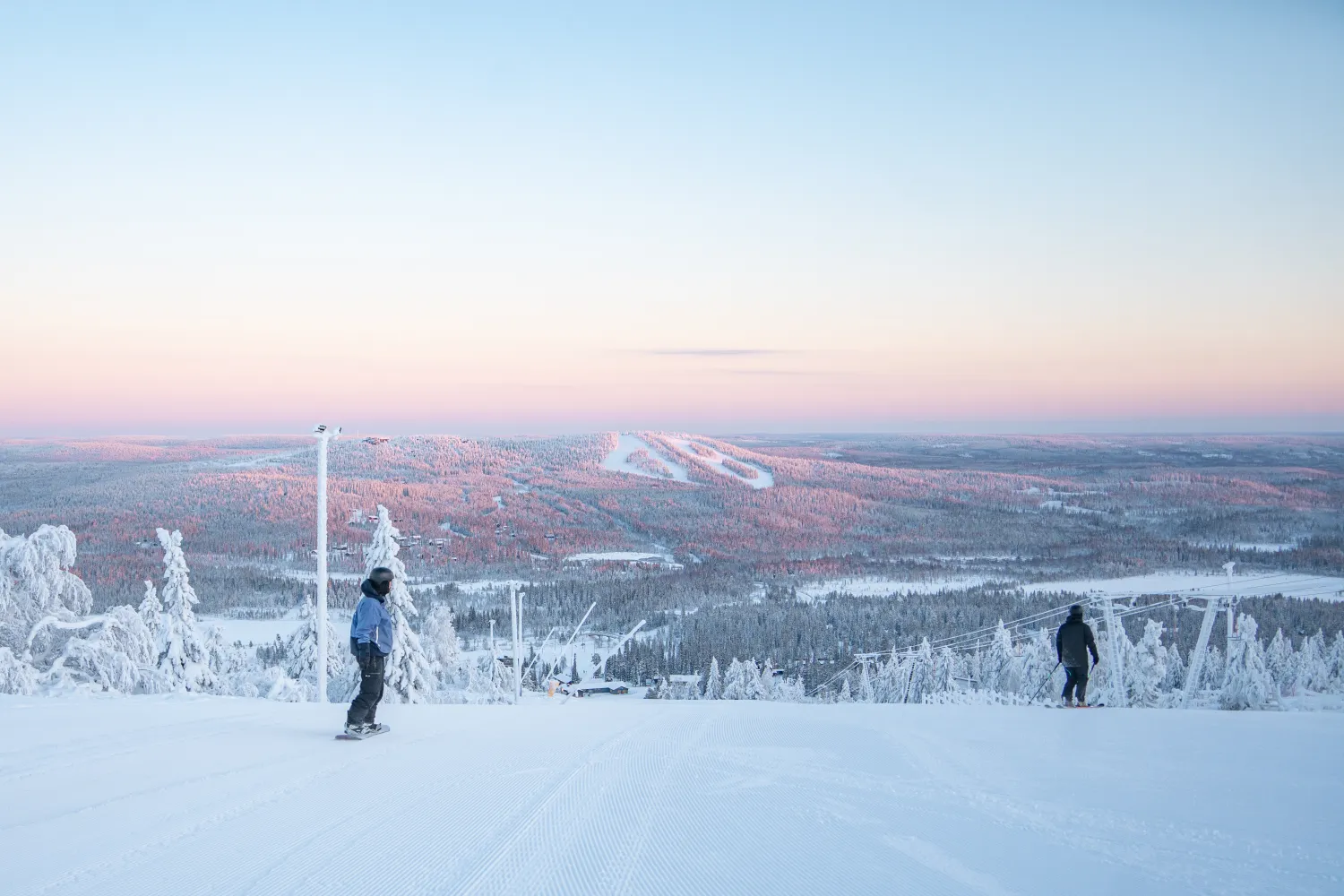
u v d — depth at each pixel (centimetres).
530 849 595
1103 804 734
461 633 9819
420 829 636
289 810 683
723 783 803
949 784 806
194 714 1184
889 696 5550
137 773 805
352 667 2844
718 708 1430
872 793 771
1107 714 1266
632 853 591
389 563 2752
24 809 678
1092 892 529
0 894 500
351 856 573
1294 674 4278
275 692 2702
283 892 509
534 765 868
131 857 567
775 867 566
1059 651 1484
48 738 980
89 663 2266
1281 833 650
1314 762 899
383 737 1030
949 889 531
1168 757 930
